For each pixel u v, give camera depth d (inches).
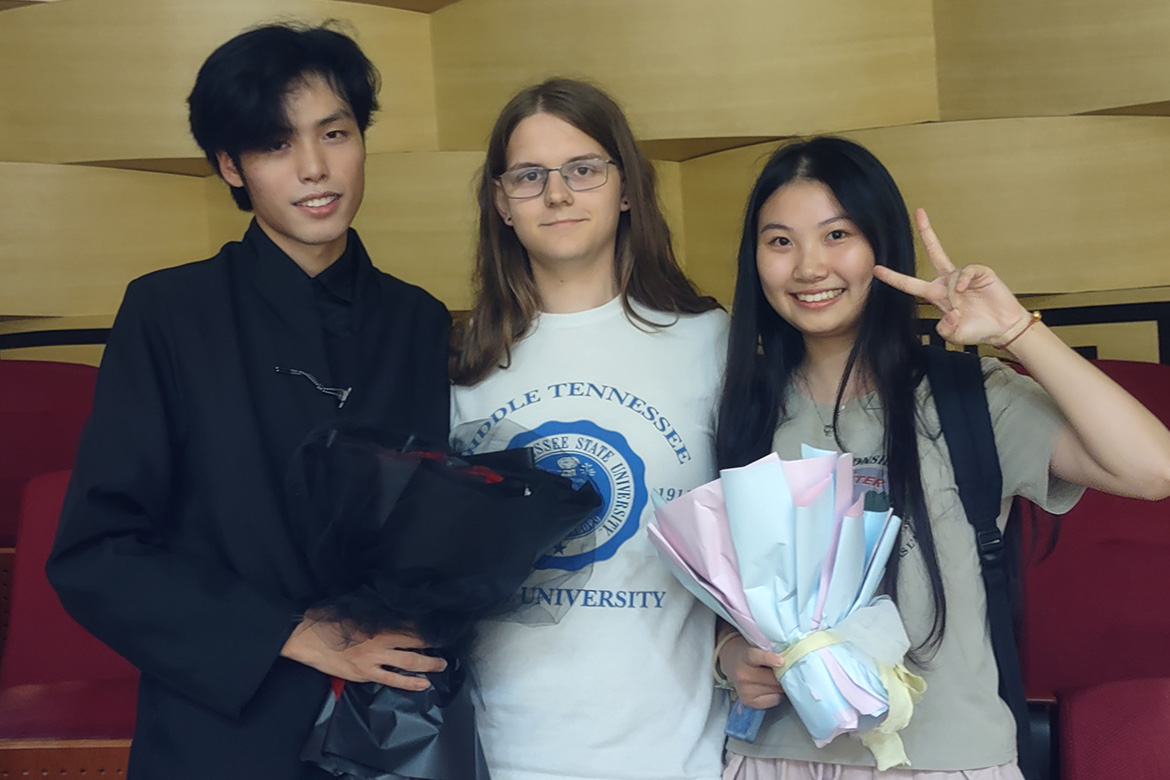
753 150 106.7
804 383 58.8
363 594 49.7
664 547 51.4
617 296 61.3
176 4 112.7
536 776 54.2
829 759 52.5
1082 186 97.8
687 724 55.2
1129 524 80.2
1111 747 60.4
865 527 50.9
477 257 63.2
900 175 101.7
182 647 50.3
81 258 120.1
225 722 51.4
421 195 112.9
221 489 52.6
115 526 51.5
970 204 99.9
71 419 106.2
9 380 106.4
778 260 55.9
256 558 52.1
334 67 57.9
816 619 48.8
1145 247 98.2
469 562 48.6
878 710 46.6
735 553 49.8
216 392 53.5
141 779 52.0
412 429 57.4
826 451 49.9
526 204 58.4
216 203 122.6
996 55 99.6
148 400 52.8
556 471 56.3
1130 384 83.9
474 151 112.6
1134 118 96.5
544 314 60.4
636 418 57.5
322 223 57.0
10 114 118.9
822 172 55.3
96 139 116.6
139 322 54.3
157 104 114.3
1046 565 81.0
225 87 55.7
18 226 118.5
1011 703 52.5
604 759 54.0
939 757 51.3
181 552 53.3
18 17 116.8
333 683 51.4
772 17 102.0
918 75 104.3
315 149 56.4
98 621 51.0
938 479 54.0
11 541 106.4
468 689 53.0
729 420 57.7
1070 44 95.3
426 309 62.9
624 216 61.9
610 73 105.8
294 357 55.9
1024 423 52.7
